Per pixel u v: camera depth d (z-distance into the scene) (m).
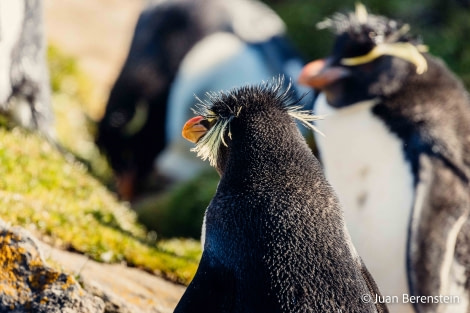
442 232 11.05
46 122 14.55
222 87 21.36
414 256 11.01
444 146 11.56
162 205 16.92
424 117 11.73
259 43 22.08
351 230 11.66
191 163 20.80
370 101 11.88
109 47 27.16
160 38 21.97
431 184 11.30
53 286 8.41
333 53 12.48
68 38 27.06
